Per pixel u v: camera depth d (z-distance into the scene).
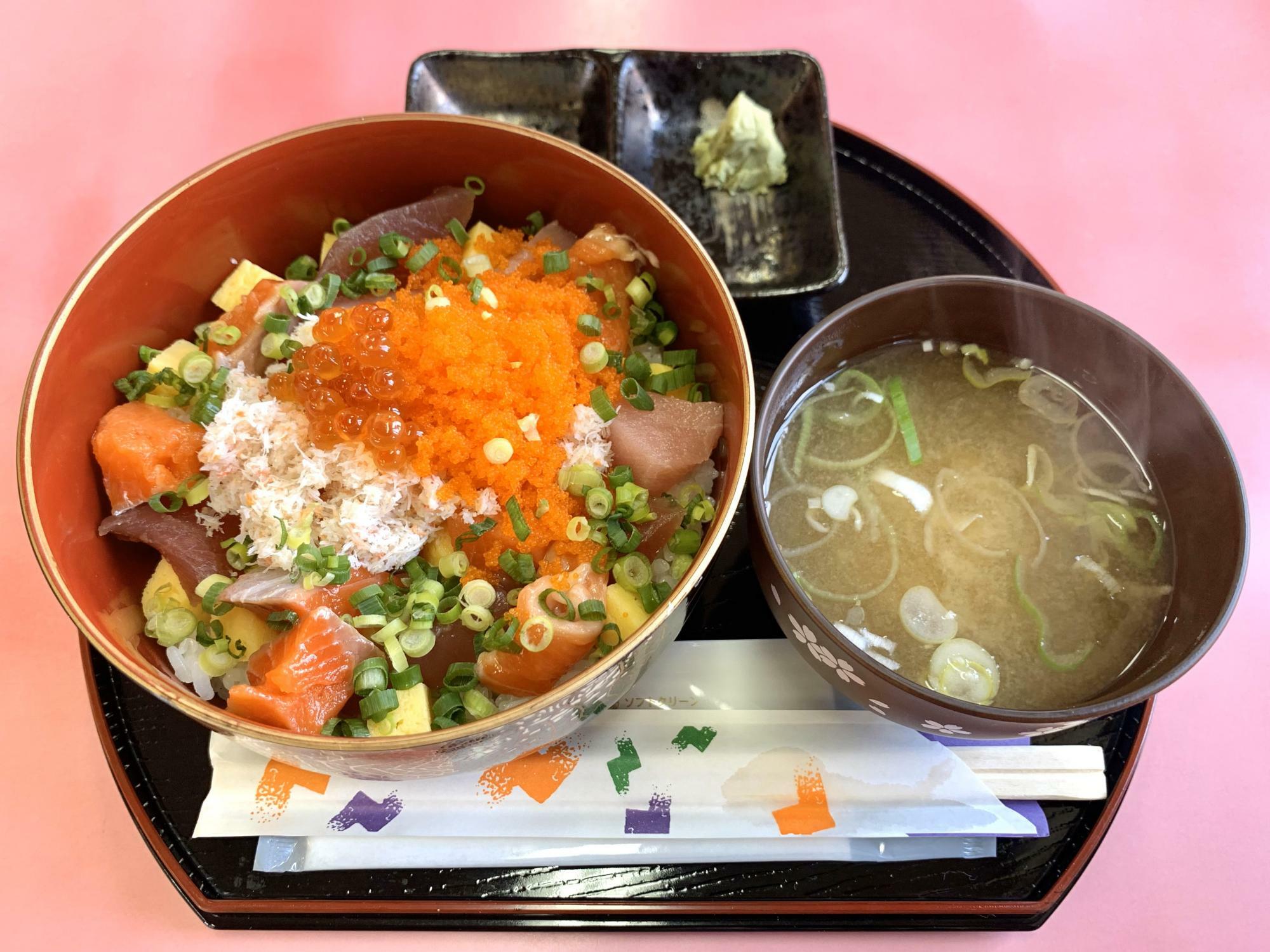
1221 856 0.31
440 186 0.33
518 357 0.28
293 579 0.27
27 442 0.26
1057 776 0.29
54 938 0.29
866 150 0.39
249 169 0.30
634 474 0.29
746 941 0.29
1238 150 0.43
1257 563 0.35
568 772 0.28
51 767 0.31
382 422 0.26
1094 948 0.30
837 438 0.32
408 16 0.44
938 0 0.45
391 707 0.26
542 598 0.27
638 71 0.39
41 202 0.40
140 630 0.29
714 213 0.39
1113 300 0.40
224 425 0.28
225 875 0.28
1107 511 0.30
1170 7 0.45
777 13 0.45
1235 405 0.38
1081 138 0.43
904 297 0.30
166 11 0.44
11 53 0.43
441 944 0.29
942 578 0.30
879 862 0.28
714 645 0.31
